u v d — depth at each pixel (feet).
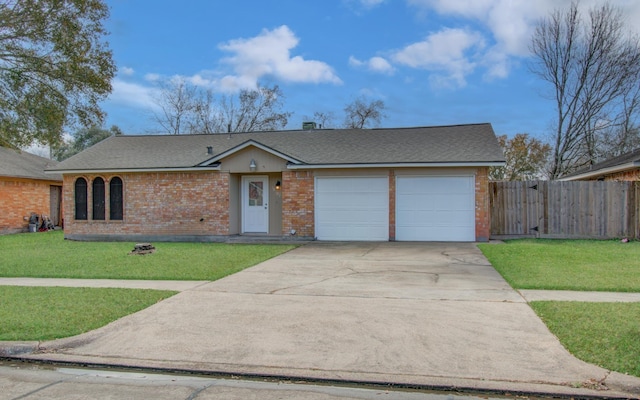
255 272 32.94
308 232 53.21
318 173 52.95
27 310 22.58
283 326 20.03
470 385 14.26
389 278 30.22
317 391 14.44
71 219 59.57
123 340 18.66
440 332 18.90
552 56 90.94
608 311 20.92
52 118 49.73
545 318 20.25
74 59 49.21
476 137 55.62
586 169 72.13
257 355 16.96
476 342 17.69
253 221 57.52
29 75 48.78
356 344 17.76
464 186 50.03
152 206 57.26
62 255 42.86
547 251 39.96
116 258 40.42
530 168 104.73
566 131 92.99
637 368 14.85
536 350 16.75
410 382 14.62
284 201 53.78
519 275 30.07
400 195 51.39
